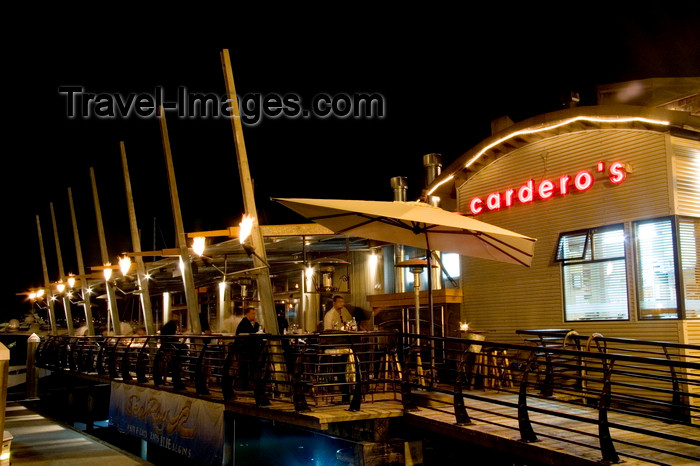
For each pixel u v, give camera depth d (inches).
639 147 444.1
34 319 1688.0
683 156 431.2
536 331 438.3
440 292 575.8
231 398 462.9
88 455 506.3
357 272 759.7
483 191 564.7
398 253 675.4
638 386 261.4
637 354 431.2
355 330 526.3
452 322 582.9
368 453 353.4
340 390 464.1
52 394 1018.7
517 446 296.4
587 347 373.7
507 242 394.3
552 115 477.7
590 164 476.7
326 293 628.4
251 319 536.4
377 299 651.5
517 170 535.2
